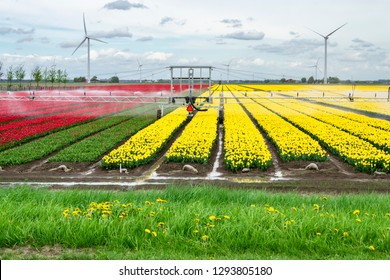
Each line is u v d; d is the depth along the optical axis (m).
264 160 20.70
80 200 12.77
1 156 23.11
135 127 34.62
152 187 17.70
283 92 85.38
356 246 9.20
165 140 27.72
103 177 19.52
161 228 9.79
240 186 17.67
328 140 27.02
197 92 53.16
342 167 21.45
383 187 17.62
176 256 8.66
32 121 37.62
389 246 9.16
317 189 17.23
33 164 22.34
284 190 17.11
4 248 9.27
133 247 9.22
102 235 9.40
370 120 38.94
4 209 10.83
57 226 9.73
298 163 21.59
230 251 8.98
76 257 8.67
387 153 23.45
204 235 9.25
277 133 29.70
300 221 9.98
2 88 89.50
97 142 27.34
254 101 64.44
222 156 24.09
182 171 20.41
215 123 36.50
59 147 26.59
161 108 41.19
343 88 98.62
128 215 10.71
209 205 11.50
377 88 98.69
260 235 9.30
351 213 11.52
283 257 8.73
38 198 12.73
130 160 21.12
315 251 9.03
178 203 12.07
